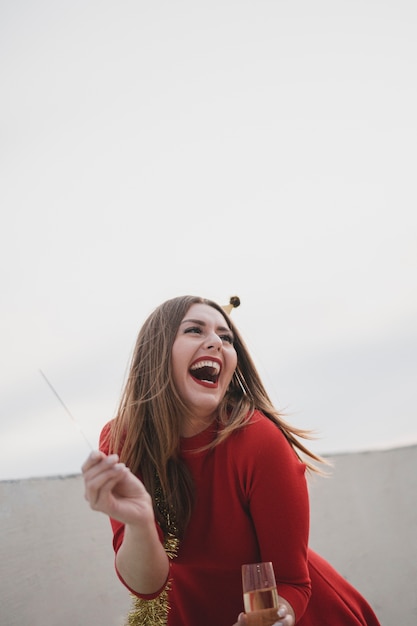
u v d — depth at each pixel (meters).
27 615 1.72
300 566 1.20
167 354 1.31
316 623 1.28
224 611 1.29
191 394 1.28
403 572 2.11
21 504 1.83
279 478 1.23
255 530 1.28
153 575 1.10
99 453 0.98
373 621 1.38
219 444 1.30
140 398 1.34
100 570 1.88
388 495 2.19
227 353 1.33
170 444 1.29
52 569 1.80
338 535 2.14
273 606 1.00
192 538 1.28
